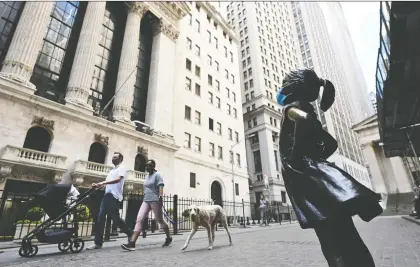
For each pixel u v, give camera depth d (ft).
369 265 4.14
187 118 98.12
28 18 58.13
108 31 83.97
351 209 4.07
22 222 29.22
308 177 4.66
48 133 55.72
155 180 19.75
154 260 13.34
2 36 58.49
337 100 273.33
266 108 156.04
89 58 67.92
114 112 72.74
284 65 207.00
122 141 68.59
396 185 107.65
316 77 5.52
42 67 64.18
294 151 4.91
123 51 81.35
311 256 12.82
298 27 287.69
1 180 44.70
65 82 68.18
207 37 127.34
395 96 24.06
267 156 145.69
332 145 5.39
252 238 25.12
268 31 205.05
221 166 105.81
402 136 34.73
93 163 57.72
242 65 186.19
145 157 74.02
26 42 55.83
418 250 12.96
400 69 20.84
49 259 14.14
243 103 172.86
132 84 78.02
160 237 30.73
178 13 107.55
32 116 52.54
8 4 61.26
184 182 86.22
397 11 16.61
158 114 83.66
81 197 17.84
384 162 114.32
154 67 90.74
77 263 12.80
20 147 47.98
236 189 110.01
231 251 16.01
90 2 75.41
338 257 4.27
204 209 18.38
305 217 4.64
